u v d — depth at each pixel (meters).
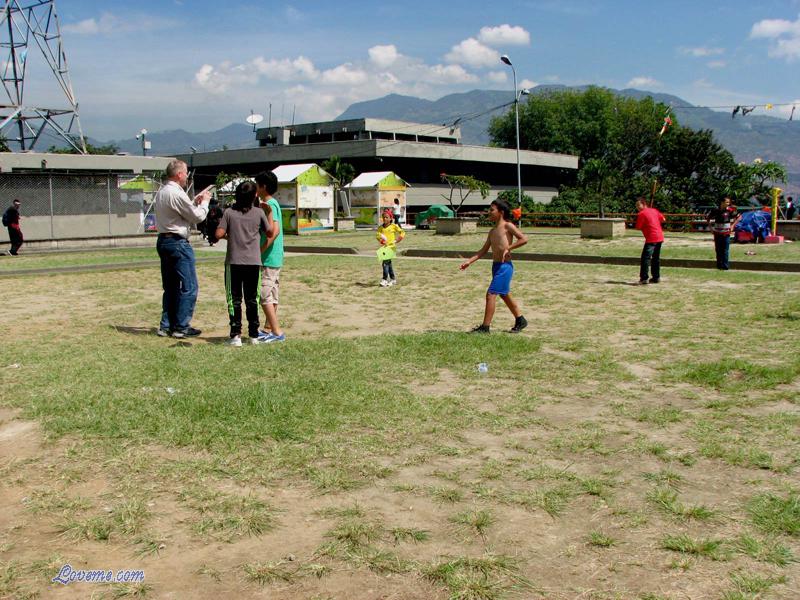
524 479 4.25
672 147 58.78
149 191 36.03
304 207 37.31
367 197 41.78
